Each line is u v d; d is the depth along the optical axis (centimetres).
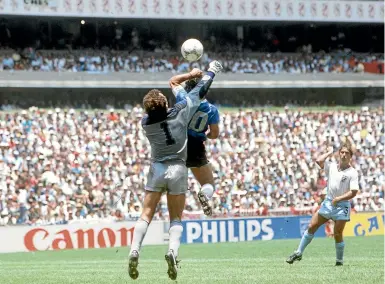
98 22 5309
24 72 4888
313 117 4434
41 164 3353
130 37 5384
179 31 5566
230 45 5656
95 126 3878
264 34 5769
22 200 3047
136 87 5066
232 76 5372
